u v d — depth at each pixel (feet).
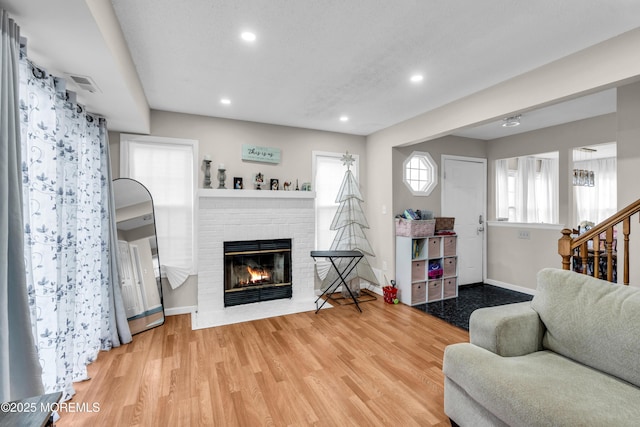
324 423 5.82
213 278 12.17
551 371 4.98
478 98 9.82
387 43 7.05
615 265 11.51
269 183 13.32
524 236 14.89
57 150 6.41
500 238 16.02
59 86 6.43
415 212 14.05
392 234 13.88
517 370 4.97
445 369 5.72
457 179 15.84
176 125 11.75
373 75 8.68
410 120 12.67
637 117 8.12
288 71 8.44
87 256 8.21
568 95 7.57
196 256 12.01
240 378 7.36
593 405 4.07
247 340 9.50
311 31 6.57
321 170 14.70
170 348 8.97
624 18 6.07
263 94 10.05
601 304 5.29
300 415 6.05
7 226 4.12
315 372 7.62
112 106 8.39
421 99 10.55
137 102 8.50
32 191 5.64
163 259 11.64
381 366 7.91
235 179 12.51
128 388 6.97
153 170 11.52
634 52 6.40
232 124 12.64
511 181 19.94
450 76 8.77
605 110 11.56
